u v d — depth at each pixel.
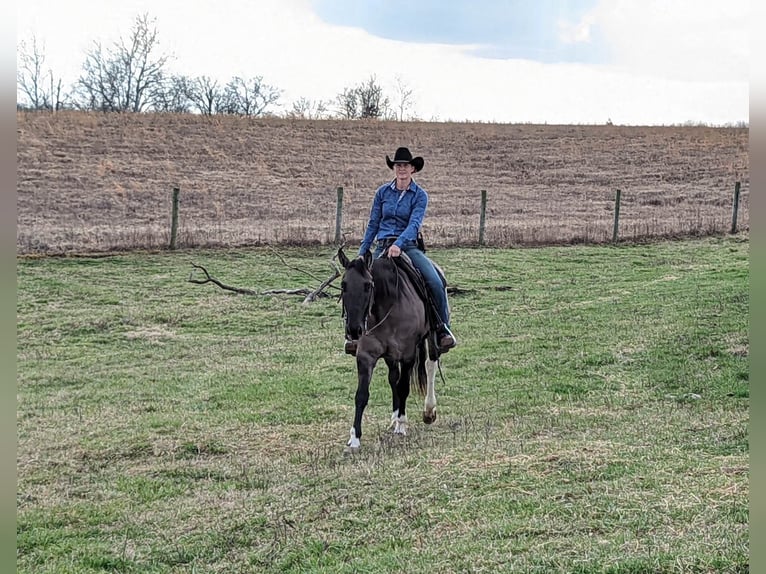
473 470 7.58
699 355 12.47
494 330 15.24
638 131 54.09
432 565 5.66
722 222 27.39
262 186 36.44
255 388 12.03
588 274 20.48
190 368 13.41
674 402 10.44
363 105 74.62
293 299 18.11
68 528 7.12
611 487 6.82
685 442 8.38
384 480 7.61
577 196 36.19
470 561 5.63
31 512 7.44
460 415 10.33
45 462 9.00
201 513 7.27
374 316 8.84
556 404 10.61
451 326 15.70
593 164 44.03
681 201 34.44
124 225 26.48
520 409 10.38
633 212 32.03
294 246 23.08
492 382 11.89
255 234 24.19
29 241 22.16
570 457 7.72
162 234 23.06
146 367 13.48
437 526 6.41
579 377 11.98
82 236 23.28
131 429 10.20
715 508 6.13
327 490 7.55
